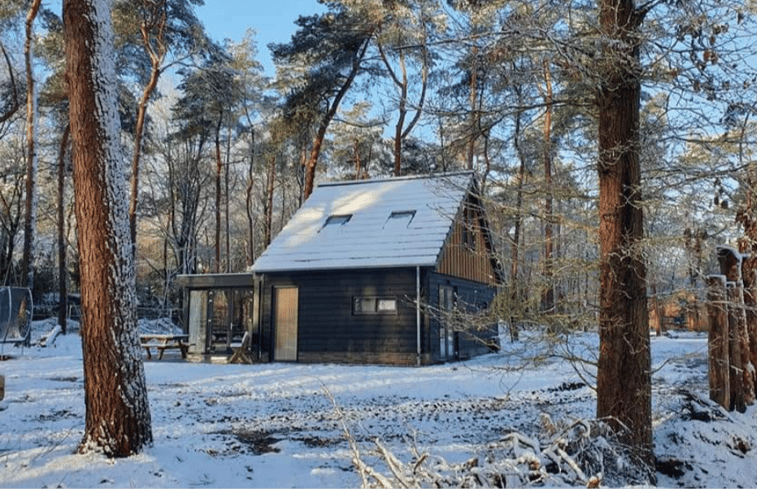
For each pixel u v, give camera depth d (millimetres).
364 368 14820
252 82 33594
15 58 22469
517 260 6633
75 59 5406
